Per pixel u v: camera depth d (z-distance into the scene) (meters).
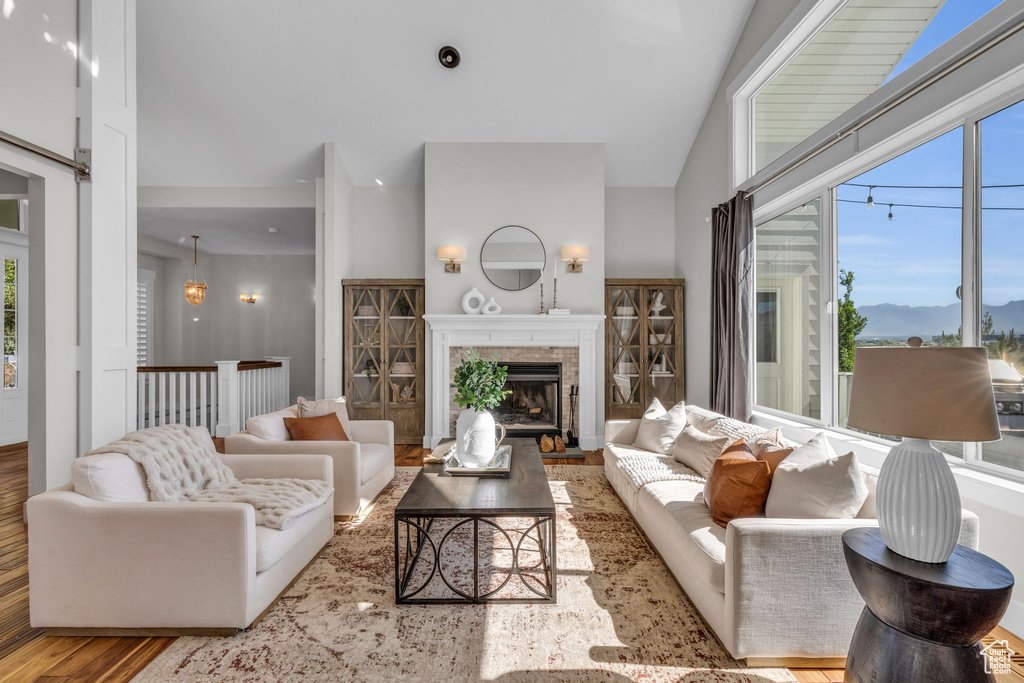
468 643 1.94
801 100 3.54
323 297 5.82
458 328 5.32
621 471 3.33
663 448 3.63
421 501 2.32
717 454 2.97
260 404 6.62
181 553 1.94
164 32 4.23
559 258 5.38
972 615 1.33
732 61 4.43
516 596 2.29
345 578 2.45
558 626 2.06
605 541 2.93
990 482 2.04
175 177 5.84
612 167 5.71
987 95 2.11
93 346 3.01
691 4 4.09
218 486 2.50
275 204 6.06
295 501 2.38
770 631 1.78
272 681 1.71
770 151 4.00
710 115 4.91
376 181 5.93
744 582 1.77
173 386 5.97
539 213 5.39
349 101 4.88
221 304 8.84
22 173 2.74
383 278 5.60
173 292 8.53
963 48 2.11
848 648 1.74
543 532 2.99
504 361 5.36
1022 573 1.94
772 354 3.93
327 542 2.79
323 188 5.84
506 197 5.39
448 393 5.35
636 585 2.40
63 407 2.92
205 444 2.63
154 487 2.20
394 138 5.31
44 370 2.82
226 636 1.97
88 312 3.00
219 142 5.31
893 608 1.44
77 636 1.97
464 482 2.63
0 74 2.61
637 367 5.53
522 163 5.39
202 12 4.10
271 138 5.27
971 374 1.39
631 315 5.55
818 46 3.34
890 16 2.68
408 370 5.59
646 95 4.84
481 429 2.85
